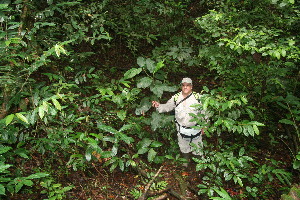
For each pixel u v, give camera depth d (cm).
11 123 228
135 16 583
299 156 262
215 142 409
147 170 340
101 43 545
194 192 312
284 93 411
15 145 287
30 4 305
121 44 605
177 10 595
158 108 354
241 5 435
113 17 575
